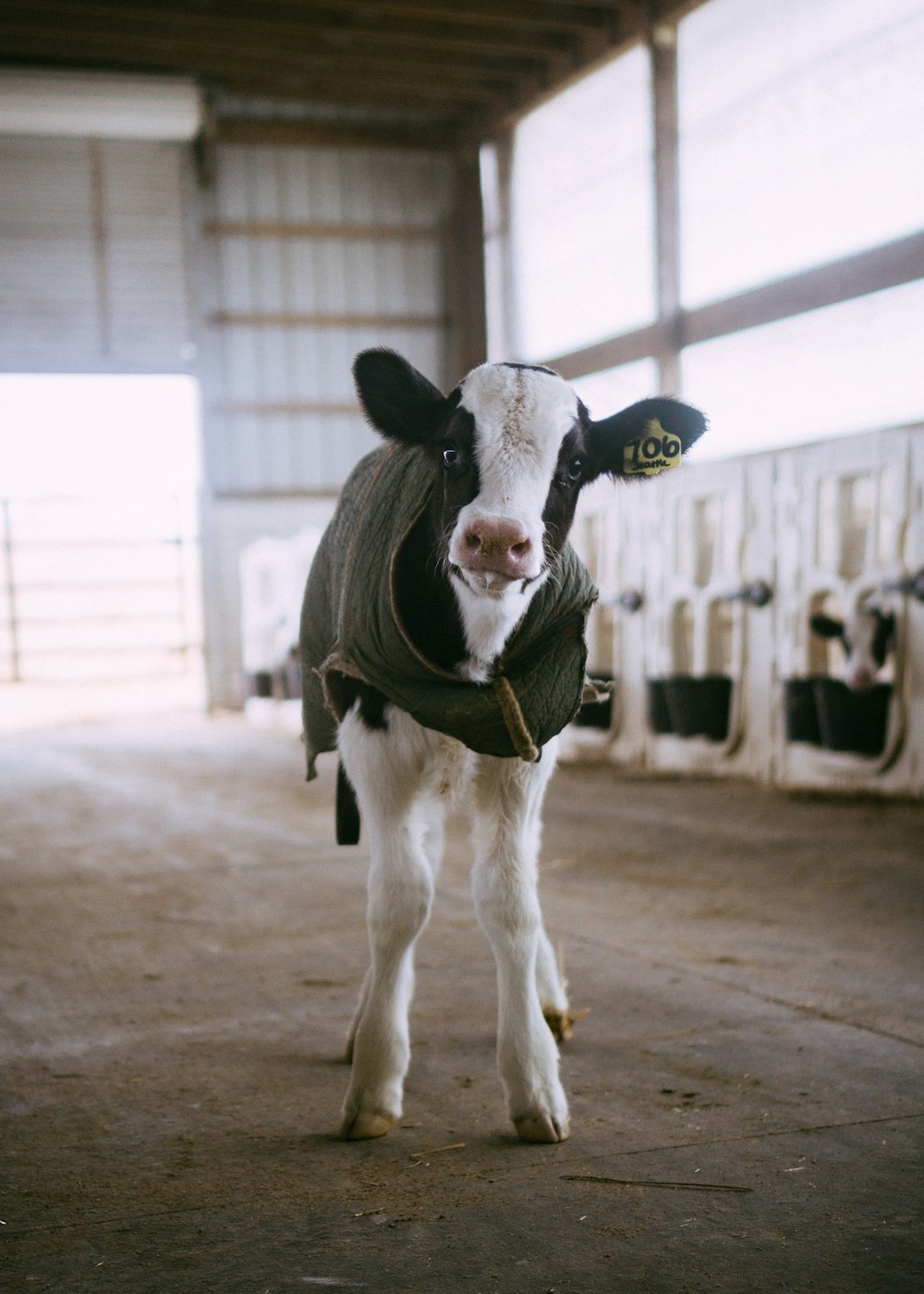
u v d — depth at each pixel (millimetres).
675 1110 2568
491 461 2303
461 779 2467
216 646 14266
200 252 14305
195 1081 2764
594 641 9203
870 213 9359
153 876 5125
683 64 11109
